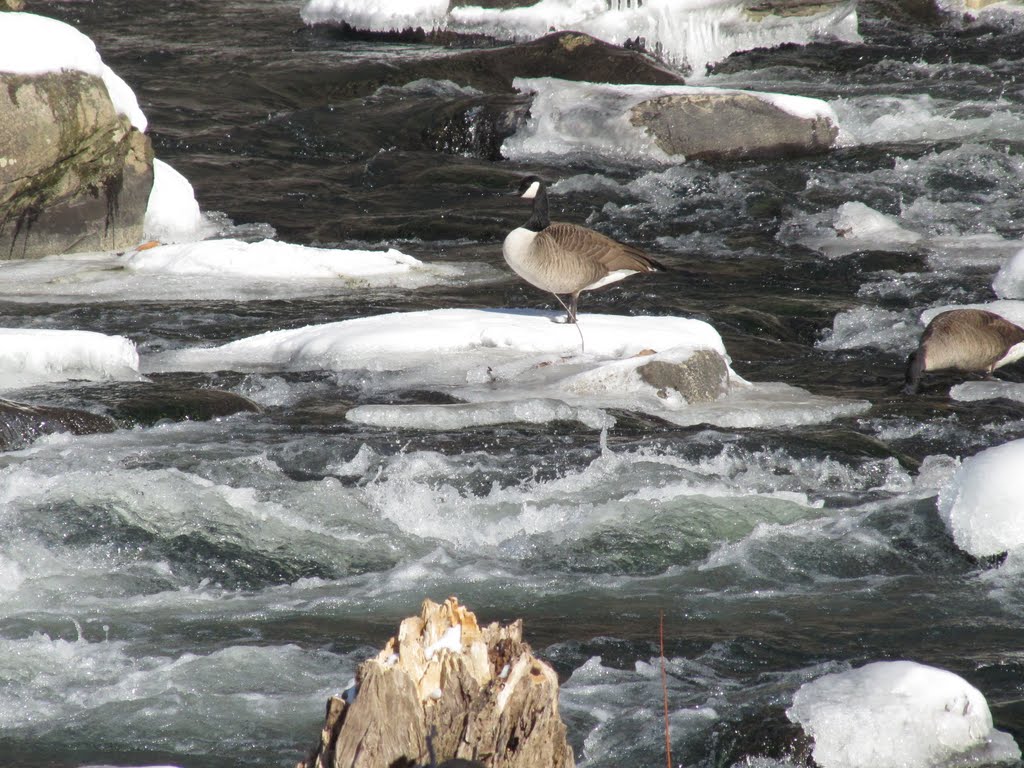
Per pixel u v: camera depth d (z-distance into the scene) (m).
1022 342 23.31
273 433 18.92
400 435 18.84
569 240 22.14
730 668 12.54
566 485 17.06
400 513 16.30
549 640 13.18
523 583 14.73
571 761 7.92
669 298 28.23
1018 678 12.23
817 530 16.03
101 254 31.31
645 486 17.02
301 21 64.56
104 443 18.02
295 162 42.34
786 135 42.00
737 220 35.75
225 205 37.03
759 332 26.39
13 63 28.92
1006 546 15.23
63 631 13.36
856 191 37.81
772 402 21.19
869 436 19.47
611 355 22.20
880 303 28.31
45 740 11.19
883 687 11.15
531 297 28.25
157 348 24.17
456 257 32.50
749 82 54.22
